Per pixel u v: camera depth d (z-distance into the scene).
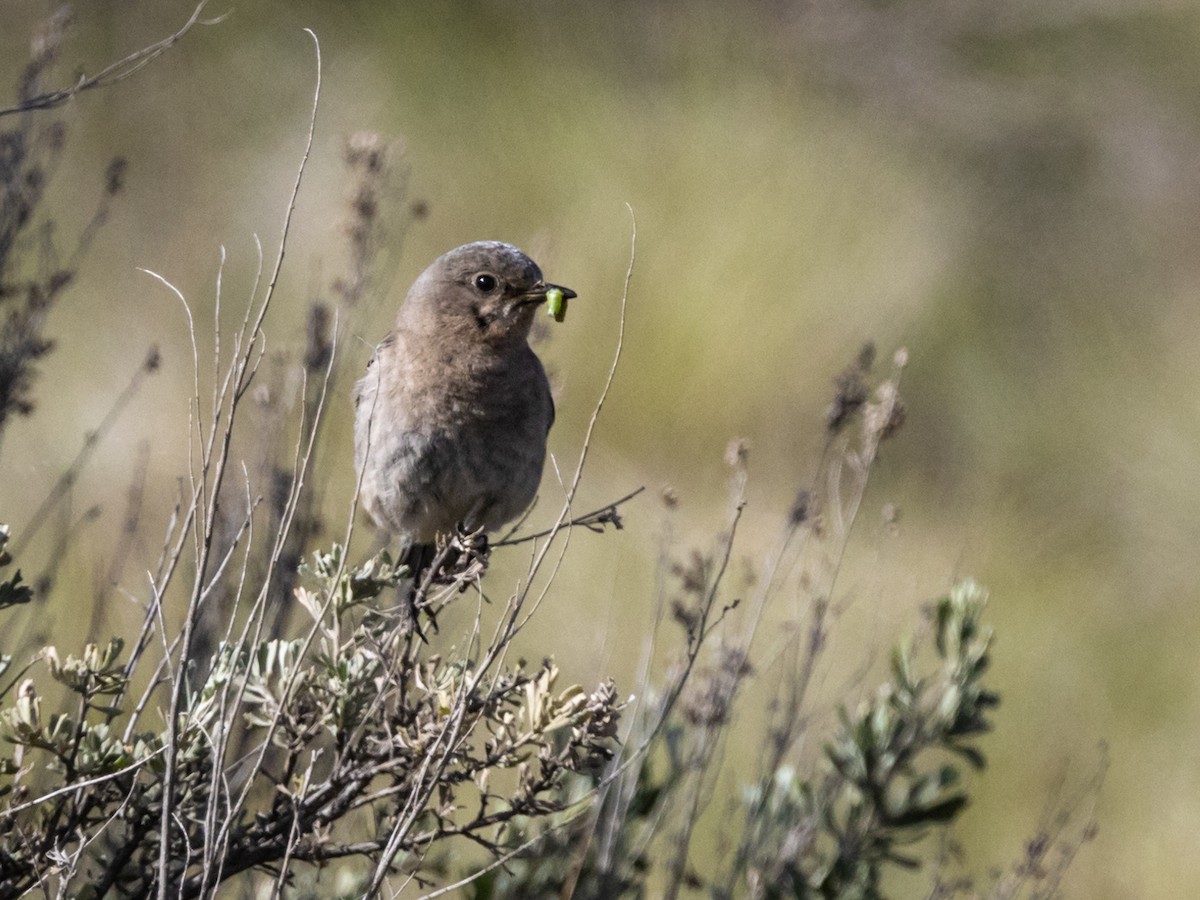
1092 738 13.73
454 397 8.31
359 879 7.32
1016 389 18.31
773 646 11.02
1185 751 13.61
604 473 15.62
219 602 7.70
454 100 19.23
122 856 5.87
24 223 8.63
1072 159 22.14
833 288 17.80
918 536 15.95
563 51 20.38
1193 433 17.58
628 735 7.07
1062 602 15.46
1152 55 24.02
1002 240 20.25
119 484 12.73
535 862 7.57
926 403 17.81
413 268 17.12
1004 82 23.06
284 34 19.48
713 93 20.22
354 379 10.09
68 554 11.22
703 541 14.29
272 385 8.97
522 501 8.68
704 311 16.89
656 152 18.97
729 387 16.52
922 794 8.07
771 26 22.78
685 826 7.83
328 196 17.19
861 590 13.28
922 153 21.39
